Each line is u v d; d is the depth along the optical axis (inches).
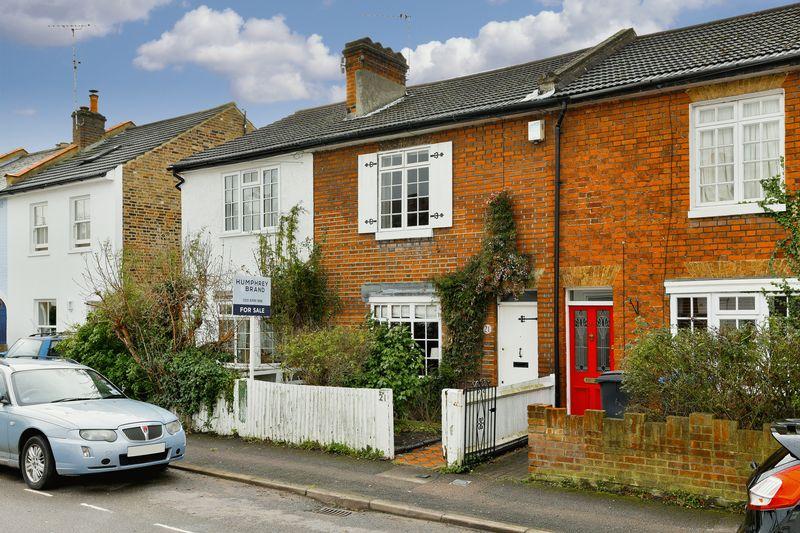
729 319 402.6
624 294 439.8
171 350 515.8
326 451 413.4
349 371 458.0
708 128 421.7
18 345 626.8
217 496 332.2
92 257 743.1
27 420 345.4
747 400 297.9
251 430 453.4
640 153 439.5
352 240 568.7
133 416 351.3
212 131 834.8
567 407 460.1
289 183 609.3
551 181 473.4
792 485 169.2
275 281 573.6
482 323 496.1
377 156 557.3
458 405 365.4
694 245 418.0
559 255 465.7
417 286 527.8
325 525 286.8
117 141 909.8
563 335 463.5
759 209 396.2
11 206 844.6
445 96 605.9
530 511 295.3
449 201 517.0
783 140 394.3
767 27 478.3
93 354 550.6
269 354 601.9
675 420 303.7
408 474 360.2
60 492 336.8
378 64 647.1
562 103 458.6
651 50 521.3
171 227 782.5
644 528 271.1
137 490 342.3
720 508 291.0
